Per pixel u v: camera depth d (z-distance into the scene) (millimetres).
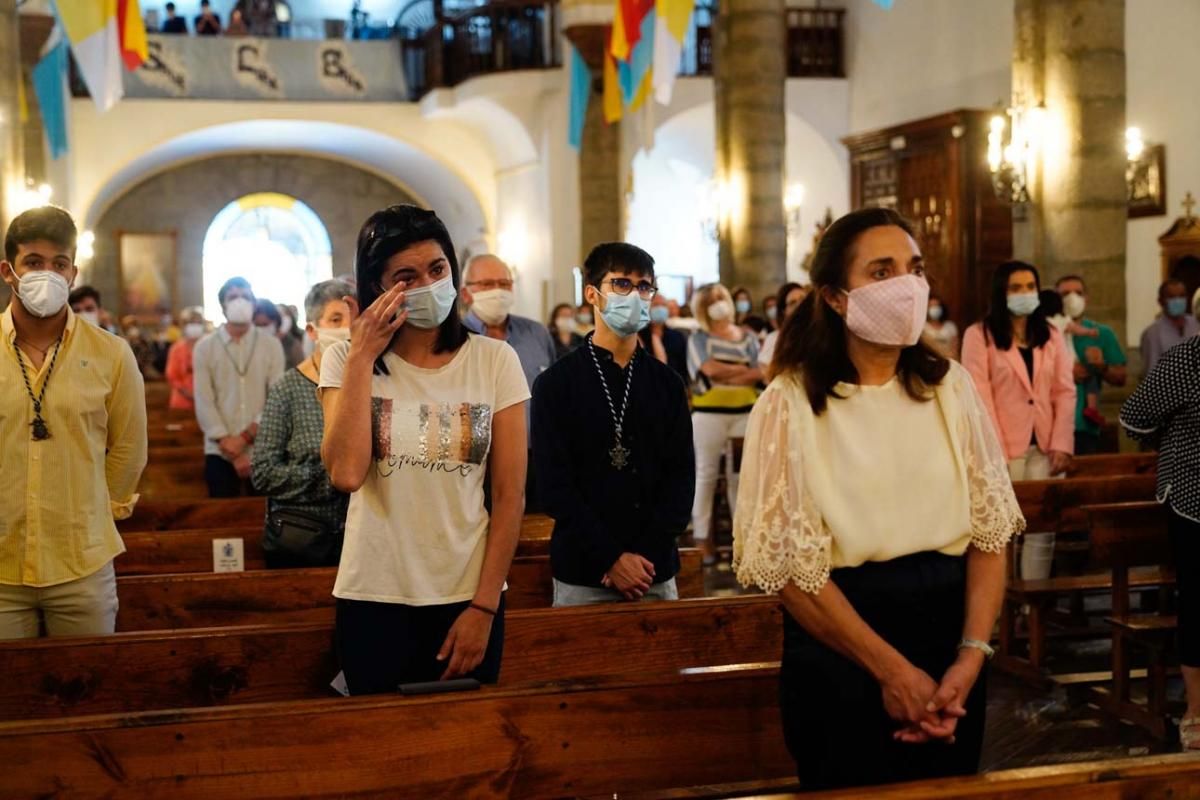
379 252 3031
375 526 3068
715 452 9180
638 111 16891
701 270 25797
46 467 3855
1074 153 10445
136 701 3660
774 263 15320
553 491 4250
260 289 29297
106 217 27844
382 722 2898
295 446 4941
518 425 3188
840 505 2719
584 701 3064
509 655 3959
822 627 2691
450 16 24422
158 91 24000
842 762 2748
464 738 2963
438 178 26750
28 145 19359
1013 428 6613
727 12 15445
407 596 3064
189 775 2805
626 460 4301
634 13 15328
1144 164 14562
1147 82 14516
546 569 5309
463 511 3104
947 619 2791
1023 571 6852
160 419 12641
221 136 25875
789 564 2707
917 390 2805
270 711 2844
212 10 27125
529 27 22359
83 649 3625
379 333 2979
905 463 2764
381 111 24859
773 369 2857
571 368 4355
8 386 3826
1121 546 5660
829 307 2848
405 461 3061
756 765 3203
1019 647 6922
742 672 3195
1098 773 2568
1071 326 8508
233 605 4730
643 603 4086
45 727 2758
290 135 26250
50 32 18125
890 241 2766
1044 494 6477
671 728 3141
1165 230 14336
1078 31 10383
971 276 17938
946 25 18875
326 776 2865
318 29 28516
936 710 2627
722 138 15633
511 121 22766
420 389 3121
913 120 19031
